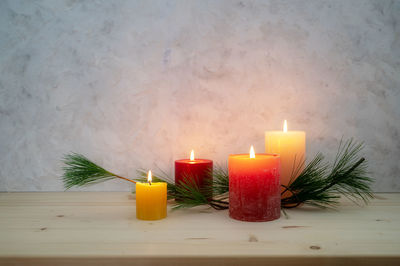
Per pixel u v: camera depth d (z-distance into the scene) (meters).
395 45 0.94
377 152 0.94
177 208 0.78
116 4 0.94
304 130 0.94
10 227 0.70
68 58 0.94
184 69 0.94
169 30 0.94
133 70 0.94
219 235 0.66
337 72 0.94
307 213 0.77
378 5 0.93
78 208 0.81
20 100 0.94
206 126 0.94
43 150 0.95
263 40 0.94
